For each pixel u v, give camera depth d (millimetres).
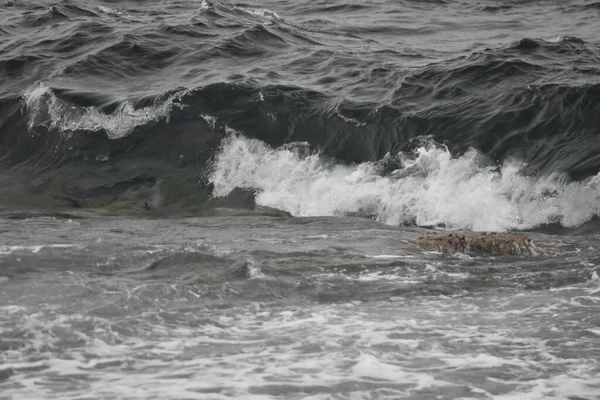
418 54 59094
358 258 29031
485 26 73750
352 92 49719
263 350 19453
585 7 81500
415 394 16984
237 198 43062
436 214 40062
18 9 75500
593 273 27172
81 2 78625
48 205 42250
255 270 26000
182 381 17406
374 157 43781
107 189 43781
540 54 55125
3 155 47094
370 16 78000
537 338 20625
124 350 19203
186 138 46438
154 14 71750
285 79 52000
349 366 18406
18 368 17875
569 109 45219
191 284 24562
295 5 84312
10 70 55062
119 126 47375
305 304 23469
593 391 17266
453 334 20906
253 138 45750
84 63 54812
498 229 38938
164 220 37969
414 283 25969
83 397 16469
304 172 43625
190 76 53000
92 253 28297
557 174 40469
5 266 26234
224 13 67750
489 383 17656
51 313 21531
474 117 45375
